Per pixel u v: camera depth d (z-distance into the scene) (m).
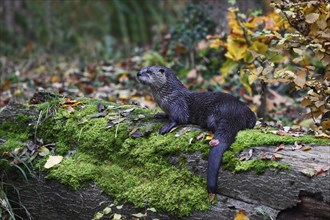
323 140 3.41
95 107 4.03
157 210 3.48
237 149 3.45
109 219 3.57
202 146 3.54
